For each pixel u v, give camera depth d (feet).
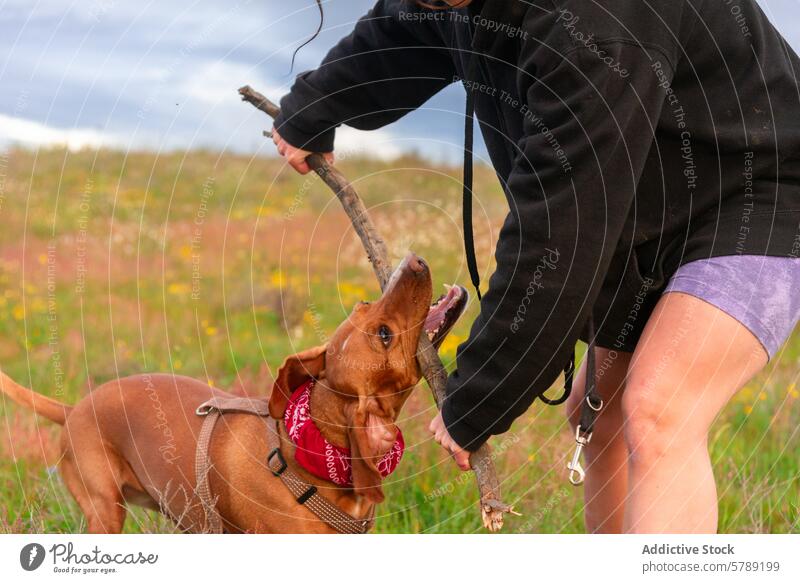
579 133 7.01
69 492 11.29
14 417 14.20
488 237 22.65
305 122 11.05
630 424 7.62
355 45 10.82
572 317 7.26
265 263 26.99
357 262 27.61
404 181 24.68
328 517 9.22
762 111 7.66
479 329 7.68
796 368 18.47
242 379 16.58
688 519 7.41
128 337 20.24
